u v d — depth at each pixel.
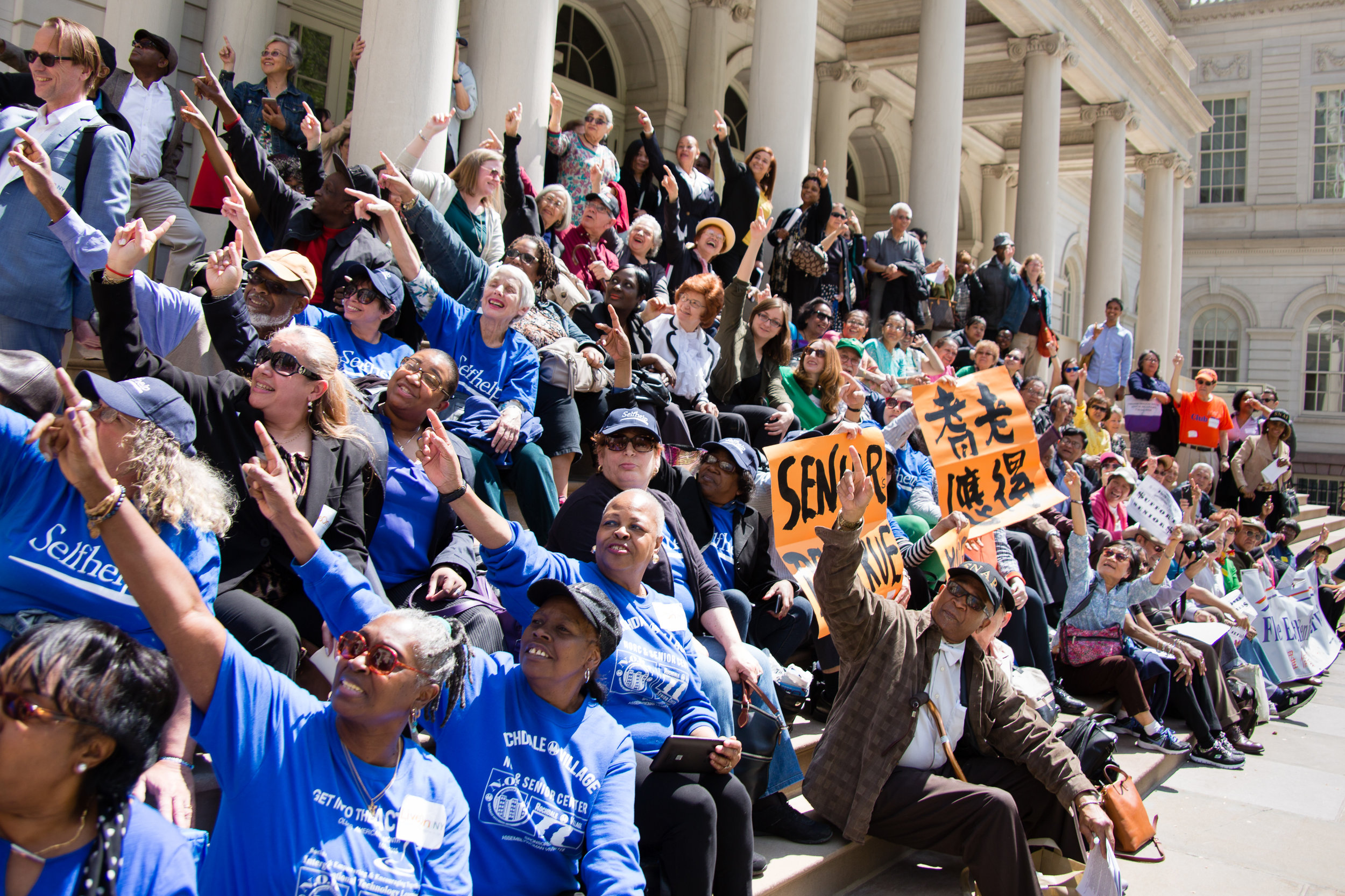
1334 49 26.73
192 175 7.23
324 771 1.89
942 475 5.01
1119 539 7.24
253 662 1.90
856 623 3.56
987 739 3.77
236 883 1.82
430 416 2.66
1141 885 4.00
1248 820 4.92
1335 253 26.72
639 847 2.55
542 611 2.42
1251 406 13.10
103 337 2.75
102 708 1.44
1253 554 8.72
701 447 4.87
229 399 2.79
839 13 14.59
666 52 12.22
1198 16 28.33
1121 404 12.42
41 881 1.46
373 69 5.51
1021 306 10.72
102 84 4.95
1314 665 8.24
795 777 3.56
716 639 3.54
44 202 3.01
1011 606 3.95
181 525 2.18
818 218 7.96
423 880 1.94
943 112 10.73
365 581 2.29
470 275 4.49
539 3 6.36
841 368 6.32
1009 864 3.33
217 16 7.18
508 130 5.29
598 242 6.05
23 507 2.08
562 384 4.41
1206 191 28.59
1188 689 6.00
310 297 3.42
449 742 2.39
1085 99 15.88
